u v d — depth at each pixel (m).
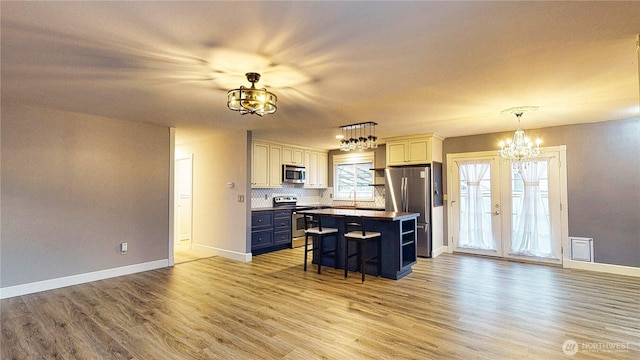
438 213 5.93
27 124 3.75
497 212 5.61
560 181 5.06
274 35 2.03
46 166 3.89
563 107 3.85
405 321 2.95
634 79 2.87
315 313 3.14
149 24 1.89
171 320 2.98
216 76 2.76
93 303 3.41
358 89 3.12
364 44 2.16
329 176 8.12
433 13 1.78
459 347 2.48
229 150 5.64
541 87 3.09
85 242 4.19
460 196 5.98
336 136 5.97
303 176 7.29
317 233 4.64
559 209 5.06
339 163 7.89
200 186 6.20
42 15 1.78
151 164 4.87
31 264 3.76
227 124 4.88
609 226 4.67
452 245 6.05
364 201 7.45
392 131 5.47
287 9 1.73
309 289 3.89
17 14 1.76
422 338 2.63
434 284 4.08
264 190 6.93
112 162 4.45
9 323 2.92
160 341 2.59
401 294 3.69
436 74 2.73
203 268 4.91
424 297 3.59
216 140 5.89
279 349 2.46
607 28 1.95
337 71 2.65
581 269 4.81
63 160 4.02
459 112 4.08
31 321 2.96
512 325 2.86
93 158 4.27
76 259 4.11
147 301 3.47
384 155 7.12
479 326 2.84
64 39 2.08
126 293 3.73
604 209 4.71
